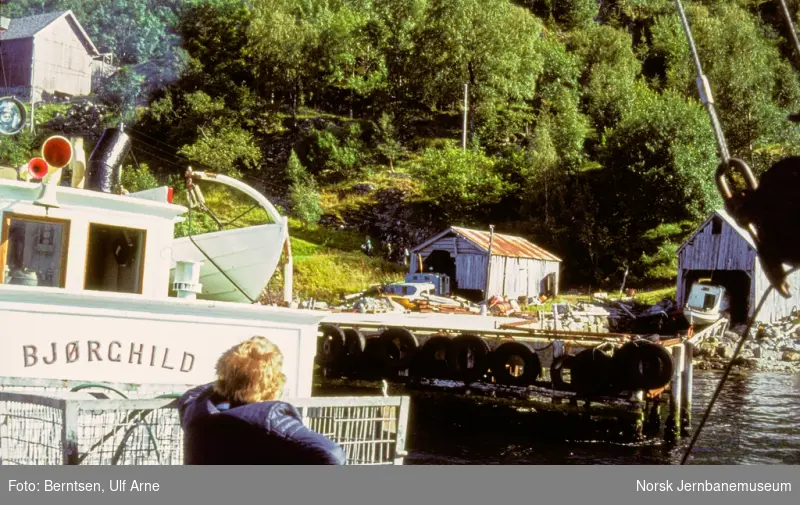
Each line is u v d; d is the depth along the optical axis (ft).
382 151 245.24
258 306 28.02
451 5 272.31
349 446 19.89
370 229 211.61
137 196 33.30
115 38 337.11
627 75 299.58
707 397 84.33
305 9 327.26
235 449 11.45
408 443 59.88
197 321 26.99
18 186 26.66
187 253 42.86
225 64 296.30
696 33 336.29
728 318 148.25
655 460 54.08
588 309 155.84
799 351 128.77
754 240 10.48
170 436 18.67
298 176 232.73
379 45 292.40
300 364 29.63
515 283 172.96
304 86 282.97
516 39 279.08
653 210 208.95
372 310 129.39
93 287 29.86
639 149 214.48
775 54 296.92
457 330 76.02
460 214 213.87
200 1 322.55
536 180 216.54
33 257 27.40
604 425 65.98
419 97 274.16
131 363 25.62
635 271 190.80
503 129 267.59
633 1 402.31
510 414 70.33
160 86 280.31
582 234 201.67
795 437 61.46
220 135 250.37
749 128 231.71
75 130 250.37
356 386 80.69
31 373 23.71
